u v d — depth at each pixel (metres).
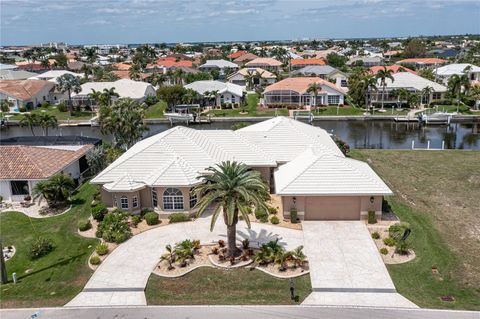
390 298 25.91
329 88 98.62
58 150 49.56
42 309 25.62
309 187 35.88
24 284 28.64
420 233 34.47
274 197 42.84
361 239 33.47
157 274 29.11
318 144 46.00
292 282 26.33
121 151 53.22
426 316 24.12
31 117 70.38
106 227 34.88
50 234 36.12
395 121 85.31
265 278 28.34
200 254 31.56
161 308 25.44
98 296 26.83
